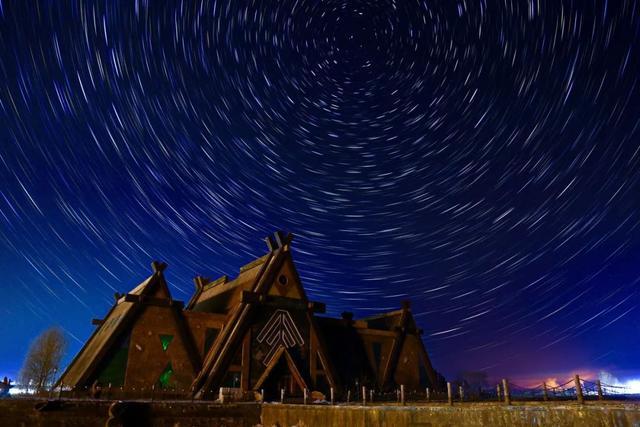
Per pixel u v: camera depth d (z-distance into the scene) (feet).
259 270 144.46
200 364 125.80
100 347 117.60
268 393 124.26
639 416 43.60
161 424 86.07
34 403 80.94
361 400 132.98
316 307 139.44
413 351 160.35
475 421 56.70
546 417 50.49
